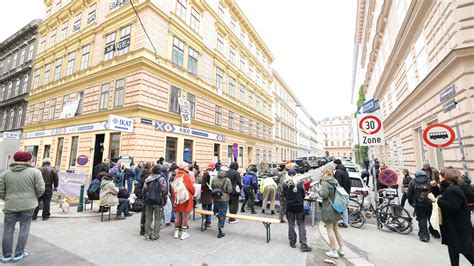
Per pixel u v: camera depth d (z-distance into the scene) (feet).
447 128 17.49
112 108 43.80
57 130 56.29
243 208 27.37
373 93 83.87
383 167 34.68
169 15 48.24
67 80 57.41
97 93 48.73
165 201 17.78
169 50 47.50
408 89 41.01
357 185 25.84
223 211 18.29
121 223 21.38
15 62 85.76
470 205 11.50
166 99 45.88
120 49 46.09
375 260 13.82
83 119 50.26
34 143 64.03
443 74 24.85
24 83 77.61
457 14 21.70
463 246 10.84
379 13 62.39
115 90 45.37
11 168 13.65
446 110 24.97
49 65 66.69
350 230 20.06
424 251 15.19
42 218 22.02
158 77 44.39
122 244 16.06
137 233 18.58
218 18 66.39
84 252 14.52
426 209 17.31
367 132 21.79
